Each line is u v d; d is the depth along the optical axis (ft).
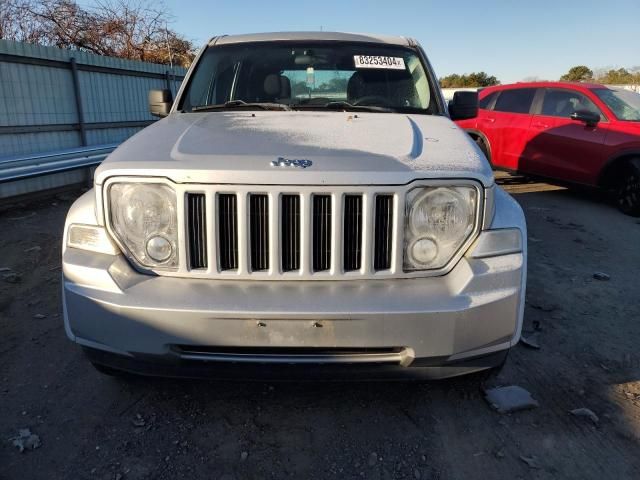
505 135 27.86
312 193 7.05
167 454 7.55
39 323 11.51
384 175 7.07
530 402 8.67
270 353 7.13
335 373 7.28
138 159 7.45
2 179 19.75
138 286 7.14
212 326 6.85
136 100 32.04
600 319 12.17
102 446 7.69
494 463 7.45
